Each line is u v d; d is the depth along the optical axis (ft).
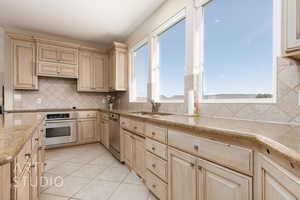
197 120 4.63
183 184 4.07
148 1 8.05
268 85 4.36
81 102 13.55
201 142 3.57
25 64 10.51
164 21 8.11
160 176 4.99
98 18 9.66
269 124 3.81
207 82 6.25
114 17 9.54
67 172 7.45
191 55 6.54
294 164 1.70
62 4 8.21
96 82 13.16
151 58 9.18
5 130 3.30
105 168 7.91
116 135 9.10
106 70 13.65
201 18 6.39
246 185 2.72
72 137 11.51
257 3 4.62
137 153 6.81
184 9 6.95
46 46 11.11
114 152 9.34
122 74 12.16
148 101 9.41
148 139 5.75
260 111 4.31
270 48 4.32
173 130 4.47
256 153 2.62
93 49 12.92
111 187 6.15
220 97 5.74
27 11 8.85
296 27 2.80
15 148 2.10
